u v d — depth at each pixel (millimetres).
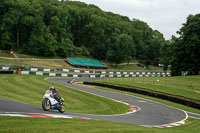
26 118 10641
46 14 107188
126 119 17766
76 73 68562
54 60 87312
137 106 27219
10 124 9039
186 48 64500
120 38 109938
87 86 43094
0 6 91875
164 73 89312
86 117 15070
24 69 54656
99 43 117312
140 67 119625
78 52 109188
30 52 91062
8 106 14000
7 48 88688
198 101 33031
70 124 10570
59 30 103250
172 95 36562
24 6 93438
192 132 15680
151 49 139875
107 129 10141
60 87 35438
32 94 26594
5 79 36938
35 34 91500
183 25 71250
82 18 123562
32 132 8211
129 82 47375
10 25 89625
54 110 16484
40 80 41156
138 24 163875
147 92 37406
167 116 22125
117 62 111562
